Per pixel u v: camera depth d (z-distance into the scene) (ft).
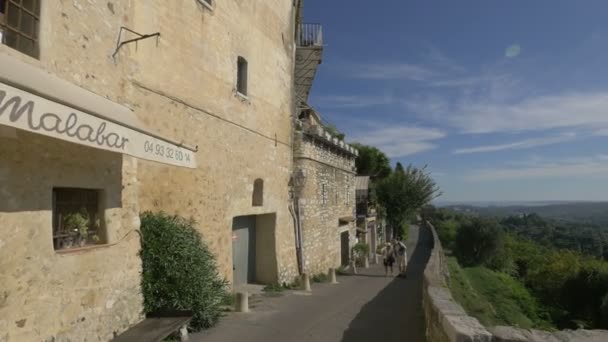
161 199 26.66
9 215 13.21
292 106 50.11
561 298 77.71
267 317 27.71
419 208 111.55
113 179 18.83
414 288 46.09
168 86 27.81
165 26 27.71
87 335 16.47
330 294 39.93
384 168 132.05
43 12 14.49
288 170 48.39
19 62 13.01
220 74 34.04
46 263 14.55
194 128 30.40
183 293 22.07
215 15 33.47
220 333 23.17
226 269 33.68
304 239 50.80
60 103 11.78
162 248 22.34
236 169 36.14
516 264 109.29
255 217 44.34
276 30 45.78
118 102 19.16
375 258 83.76
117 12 19.30
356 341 23.04
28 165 14.01
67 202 16.49
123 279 19.22
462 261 94.07
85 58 16.72
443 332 15.08
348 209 72.74
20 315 13.41
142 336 18.20
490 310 43.86
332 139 60.70
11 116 10.18
